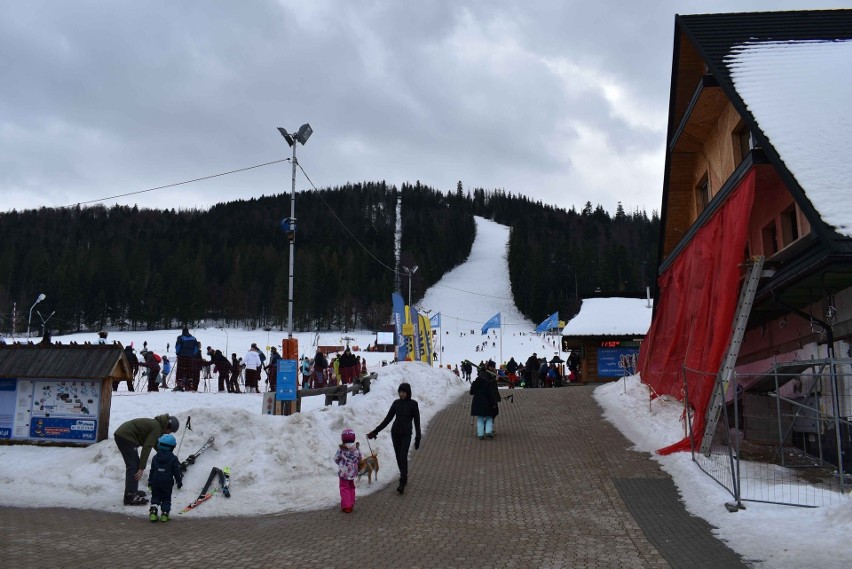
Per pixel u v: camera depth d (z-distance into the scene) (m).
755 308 15.10
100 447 12.28
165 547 7.78
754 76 14.76
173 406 17.16
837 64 14.84
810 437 12.81
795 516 8.46
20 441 13.38
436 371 26.30
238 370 26.19
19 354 13.79
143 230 187.75
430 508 9.86
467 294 182.50
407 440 11.05
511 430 16.72
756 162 13.07
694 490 10.34
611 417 17.89
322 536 8.34
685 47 18.06
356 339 117.81
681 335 18.16
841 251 10.23
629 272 159.00
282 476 11.48
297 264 154.12
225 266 163.75
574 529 8.54
